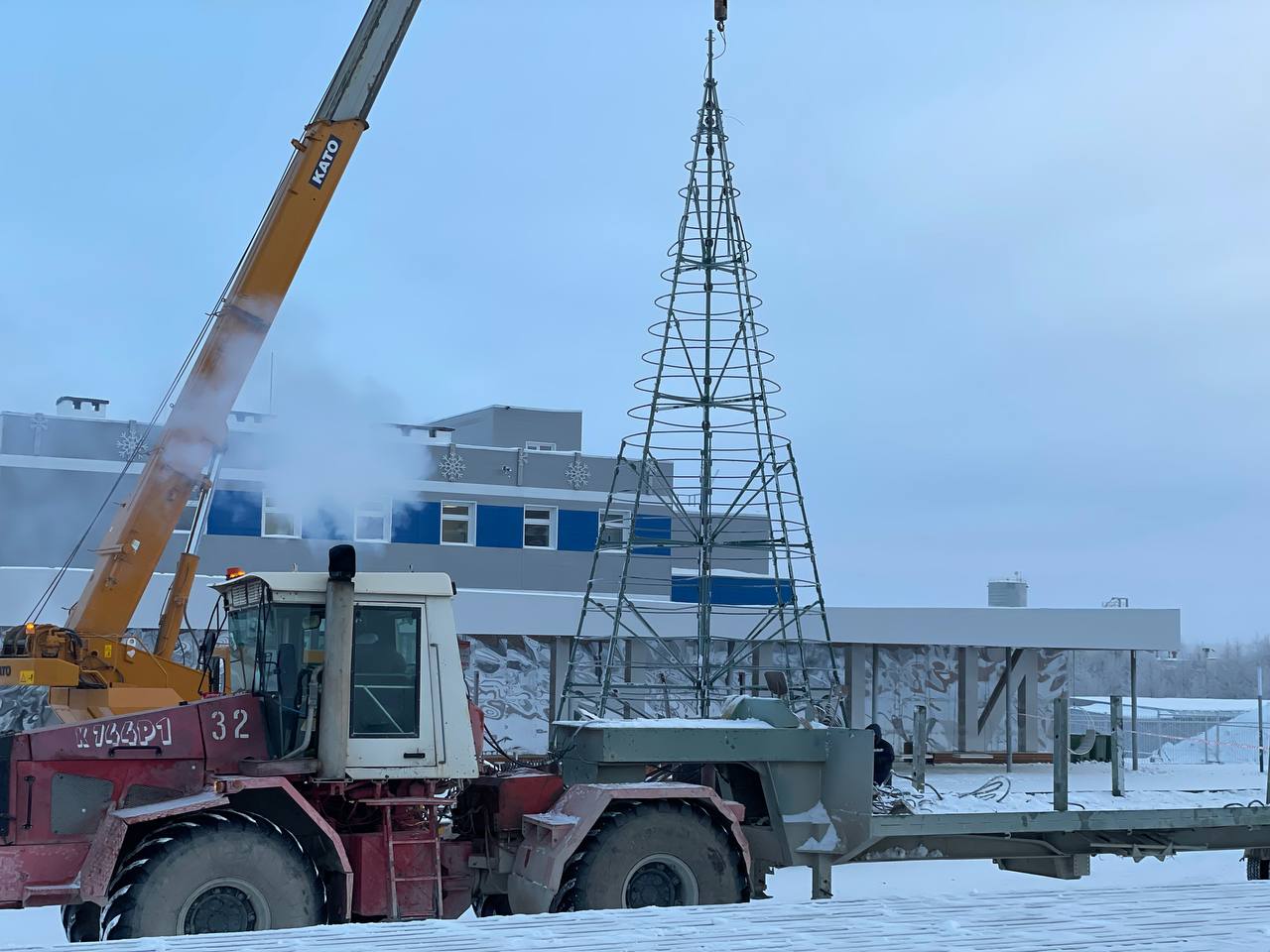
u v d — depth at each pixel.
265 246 17.02
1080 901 8.93
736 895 11.28
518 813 11.93
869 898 9.13
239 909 10.07
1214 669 105.25
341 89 17.42
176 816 10.30
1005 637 33.53
